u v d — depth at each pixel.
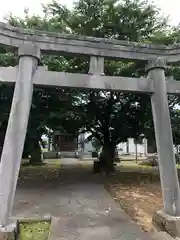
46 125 10.96
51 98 10.05
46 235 5.09
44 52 5.78
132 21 10.62
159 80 5.84
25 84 5.30
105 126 13.28
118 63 10.10
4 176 4.86
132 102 12.09
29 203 7.14
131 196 8.19
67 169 15.77
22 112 5.20
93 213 6.29
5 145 5.04
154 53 6.05
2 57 8.77
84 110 11.80
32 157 19.06
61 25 10.42
